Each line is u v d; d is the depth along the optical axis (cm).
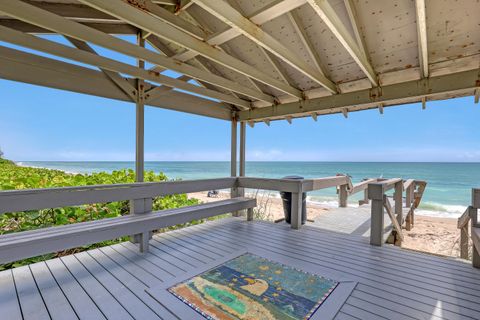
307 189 379
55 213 317
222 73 411
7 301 173
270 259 251
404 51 296
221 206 350
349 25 280
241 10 267
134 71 286
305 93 408
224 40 241
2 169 578
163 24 212
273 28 312
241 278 209
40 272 218
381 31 280
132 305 170
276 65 354
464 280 206
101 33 217
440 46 280
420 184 623
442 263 241
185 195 521
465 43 270
